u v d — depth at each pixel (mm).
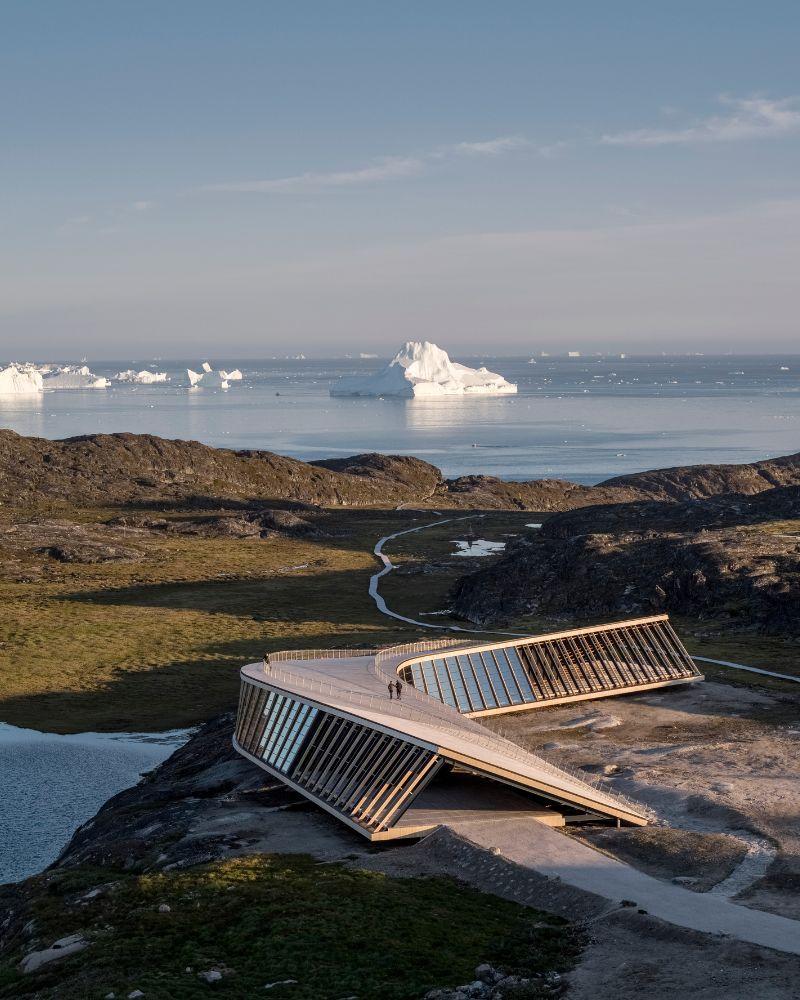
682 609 121000
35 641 124688
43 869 62844
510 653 81562
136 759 84125
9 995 37500
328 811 55219
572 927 39594
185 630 131250
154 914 42312
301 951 37688
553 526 188000
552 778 53906
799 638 104625
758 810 54656
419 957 37094
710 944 36719
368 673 71938
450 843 49031
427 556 193500
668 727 73812
